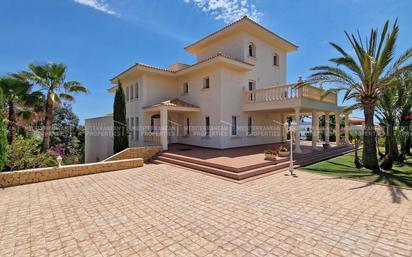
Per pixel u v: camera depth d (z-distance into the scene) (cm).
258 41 1781
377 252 341
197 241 382
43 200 620
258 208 541
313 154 1378
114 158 1245
